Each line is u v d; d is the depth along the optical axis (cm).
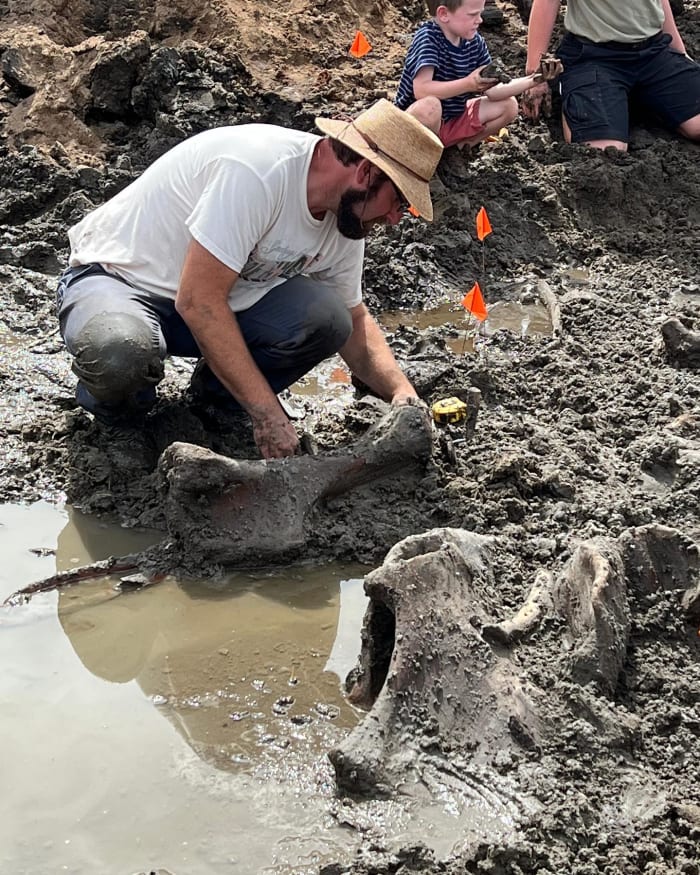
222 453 388
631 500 365
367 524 356
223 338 346
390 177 330
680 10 805
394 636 287
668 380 448
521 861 241
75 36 646
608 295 536
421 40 591
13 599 324
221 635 314
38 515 364
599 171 611
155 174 364
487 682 275
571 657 284
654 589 313
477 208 589
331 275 374
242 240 338
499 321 515
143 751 271
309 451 371
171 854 243
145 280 367
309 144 344
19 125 583
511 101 591
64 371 444
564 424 414
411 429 365
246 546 339
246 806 256
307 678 298
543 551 338
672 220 614
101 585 333
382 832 249
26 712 283
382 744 264
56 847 244
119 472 377
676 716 280
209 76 616
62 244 532
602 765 265
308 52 671
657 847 246
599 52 664
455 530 322
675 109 673
